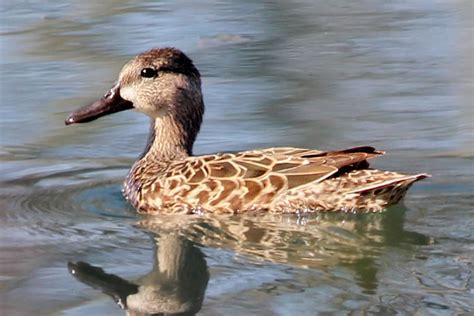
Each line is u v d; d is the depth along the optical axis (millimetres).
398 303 11266
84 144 16938
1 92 18812
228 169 14023
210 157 14398
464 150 15992
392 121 17219
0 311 11391
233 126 17156
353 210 13547
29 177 15680
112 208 14641
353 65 20047
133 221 14156
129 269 12602
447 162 15578
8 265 12672
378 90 18609
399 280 11906
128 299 11812
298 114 17609
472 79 19031
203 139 16625
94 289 12031
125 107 15516
